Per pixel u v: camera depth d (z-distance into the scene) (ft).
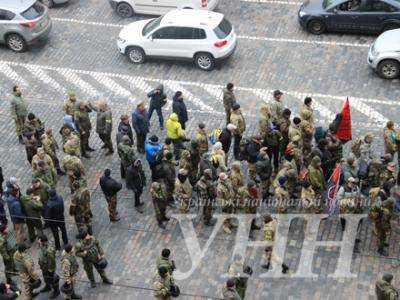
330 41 89.56
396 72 81.61
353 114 77.97
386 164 63.57
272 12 95.71
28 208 61.05
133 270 61.82
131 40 86.38
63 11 98.84
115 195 64.39
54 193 60.23
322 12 89.04
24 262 56.90
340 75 83.82
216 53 84.07
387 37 82.64
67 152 65.98
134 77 85.87
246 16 95.25
